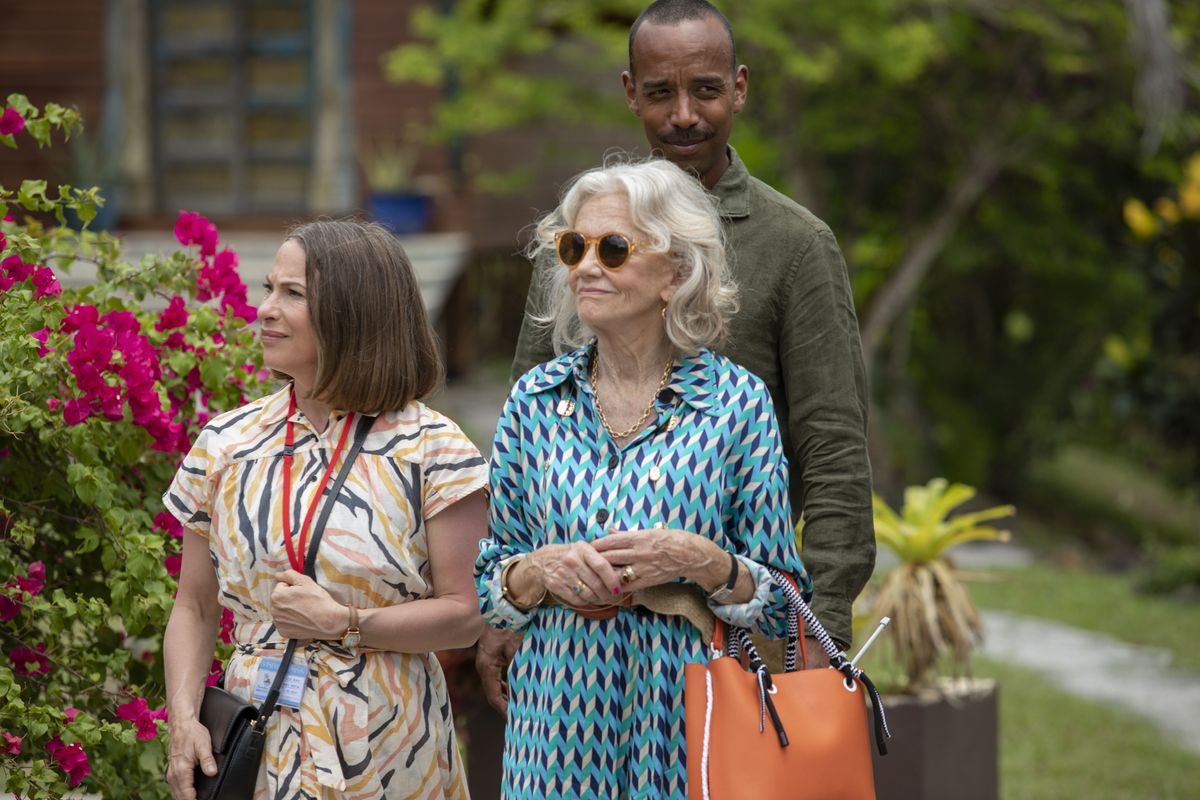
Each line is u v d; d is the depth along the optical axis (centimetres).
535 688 736
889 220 3941
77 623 1007
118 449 909
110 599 984
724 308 777
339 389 752
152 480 974
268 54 3744
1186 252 3250
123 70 3722
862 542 843
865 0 3094
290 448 763
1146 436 4281
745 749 681
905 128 3647
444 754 784
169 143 3756
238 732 731
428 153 3769
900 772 1273
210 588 790
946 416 3994
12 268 930
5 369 876
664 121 891
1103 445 4572
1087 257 3834
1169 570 2964
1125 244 4012
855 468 848
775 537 729
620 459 728
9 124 1009
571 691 721
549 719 724
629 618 725
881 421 3769
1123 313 3944
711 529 721
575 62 3825
